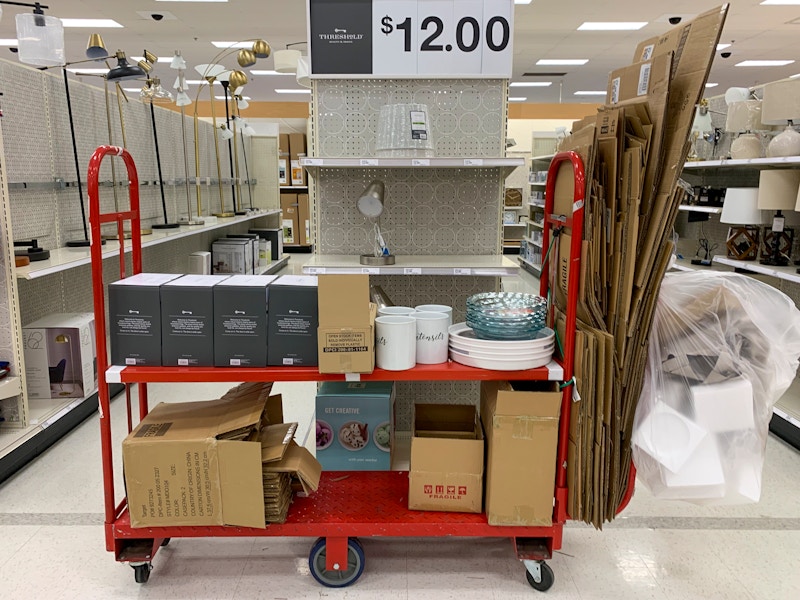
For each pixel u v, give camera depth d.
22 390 2.87
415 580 2.09
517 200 11.91
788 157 3.32
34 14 2.96
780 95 3.52
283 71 5.28
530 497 1.95
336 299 1.85
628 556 2.24
